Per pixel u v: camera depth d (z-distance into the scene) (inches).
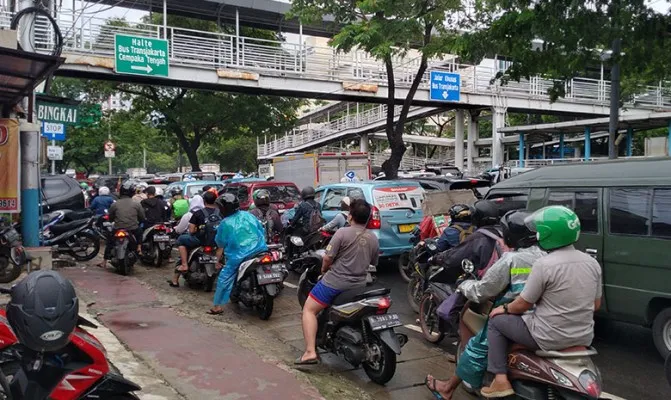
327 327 224.5
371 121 1414.9
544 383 143.1
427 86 1061.8
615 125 519.5
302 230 408.8
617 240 245.0
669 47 422.6
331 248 218.4
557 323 139.3
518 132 1133.7
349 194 432.5
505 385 149.0
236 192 540.1
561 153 1136.2
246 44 952.3
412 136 1603.1
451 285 242.4
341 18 778.8
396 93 1030.4
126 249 402.3
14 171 340.2
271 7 1075.9
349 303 213.8
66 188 533.6
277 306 333.4
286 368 218.5
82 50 787.4
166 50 827.4
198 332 257.4
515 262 160.7
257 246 298.0
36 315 109.7
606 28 395.9
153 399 177.3
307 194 417.1
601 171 259.4
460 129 1257.4
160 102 1161.4
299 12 775.7
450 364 236.2
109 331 254.8
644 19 392.8
